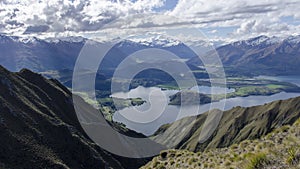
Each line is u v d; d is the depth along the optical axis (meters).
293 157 11.22
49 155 99.69
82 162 106.00
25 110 119.00
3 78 130.38
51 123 119.25
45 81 165.25
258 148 17.78
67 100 158.00
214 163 19.08
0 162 83.50
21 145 96.50
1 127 97.69
